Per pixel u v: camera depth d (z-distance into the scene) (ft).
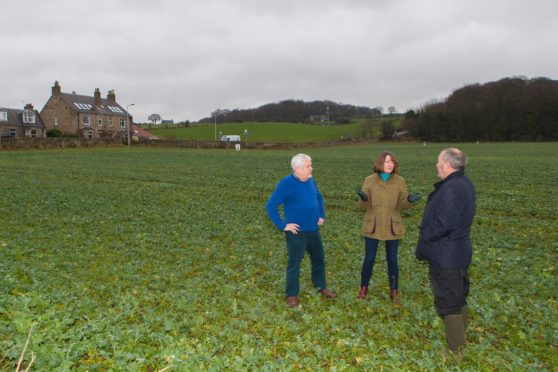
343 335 19.52
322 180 85.61
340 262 31.89
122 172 101.30
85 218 46.37
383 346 18.43
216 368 15.49
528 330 20.27
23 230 40.32
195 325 20.11
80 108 270.67
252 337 18.95
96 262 30.76
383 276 28.37
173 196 65.16
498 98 359.87
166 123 499.10
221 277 27.96
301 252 23.29
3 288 23.47
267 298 24.09
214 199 63.21
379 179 23.21
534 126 328.70
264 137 391.65
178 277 28.02
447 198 17.34
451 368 16.85
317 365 16.70
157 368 15.89
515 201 59.11
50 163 125.70
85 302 22.02
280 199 22.93
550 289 25.68
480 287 26.16
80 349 16.65
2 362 15.64
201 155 167.84
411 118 386.73
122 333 18.30
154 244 36.47
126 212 50.83
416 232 42.57
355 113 572.10
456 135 348.18
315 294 24.54
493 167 107.14
